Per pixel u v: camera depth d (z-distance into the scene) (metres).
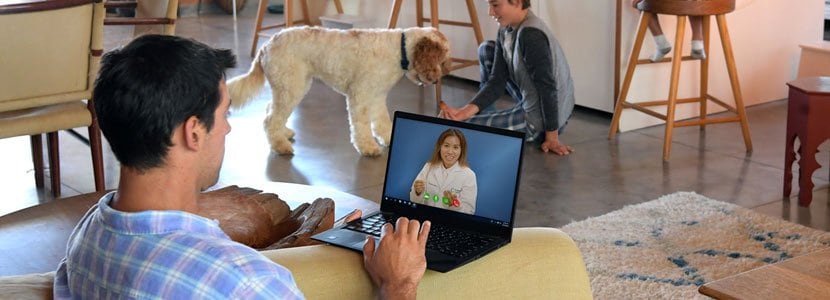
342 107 5.23
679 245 3.18
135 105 1.16
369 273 1.44
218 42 7.32
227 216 1.87
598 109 5.03
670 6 4.17
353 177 4.04
